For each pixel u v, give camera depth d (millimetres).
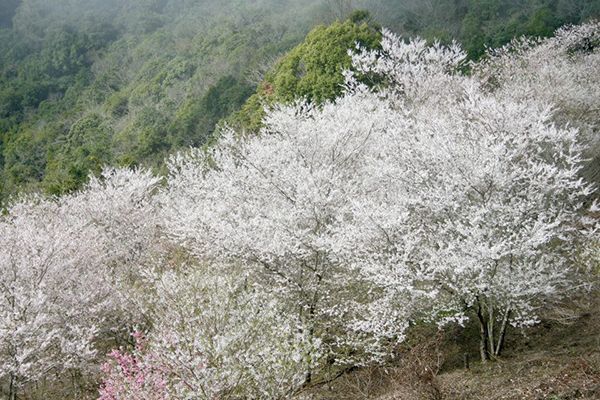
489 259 8664
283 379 8477
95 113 51094
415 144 11141
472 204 10086
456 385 9305
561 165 12219
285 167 12719
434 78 16141
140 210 16797
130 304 12367
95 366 11469
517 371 9289
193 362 7848
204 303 9836
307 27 43656
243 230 10711
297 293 11141
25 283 12164
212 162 17047
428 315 10148
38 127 52781
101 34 68562
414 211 10820
